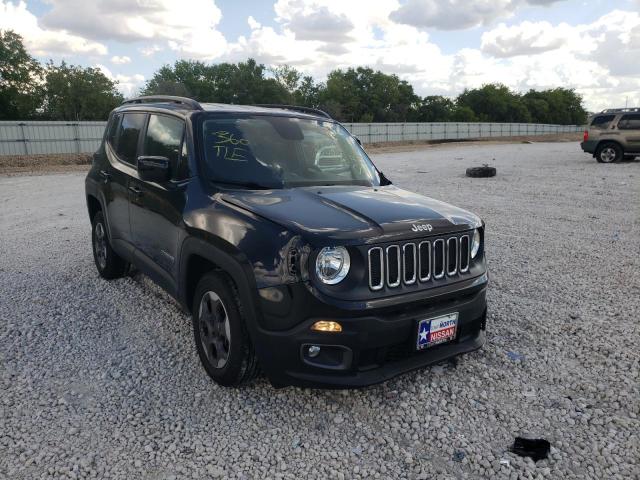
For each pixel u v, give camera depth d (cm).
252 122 435
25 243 794
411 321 321
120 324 471
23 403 343
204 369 385
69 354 413
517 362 403
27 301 528
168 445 302
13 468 280
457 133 6869
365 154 484
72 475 275
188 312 400
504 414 335
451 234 343
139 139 495
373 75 10425
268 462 289
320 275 301
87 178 607
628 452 298
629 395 357
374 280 312
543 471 282
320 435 312
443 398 352
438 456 295
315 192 375
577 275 624
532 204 1143
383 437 311
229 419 327
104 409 338
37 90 6356
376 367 321
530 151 3428
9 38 5909
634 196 1227
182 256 385
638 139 2023
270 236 313
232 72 8344
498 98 12294
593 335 453
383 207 349
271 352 314
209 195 371
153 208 433
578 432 317
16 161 2794
